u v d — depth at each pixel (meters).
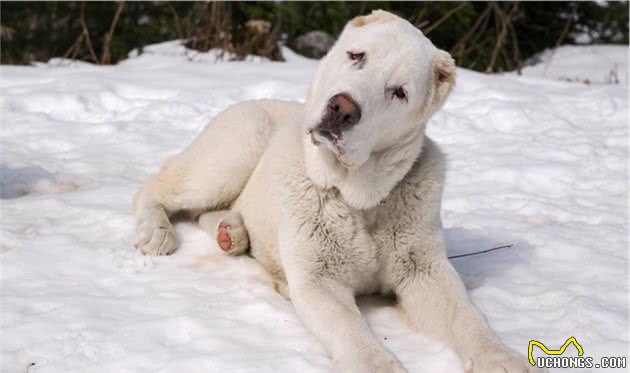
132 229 5.55
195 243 5.42
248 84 10.56
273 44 14.00
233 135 5.50
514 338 4.06
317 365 3.76
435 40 16.11
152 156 7.80
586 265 5.12
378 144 4.19
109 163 7.47
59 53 14.72
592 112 9.98
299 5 14.91
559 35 17.83
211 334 4.01
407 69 4.11
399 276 4.50
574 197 6.88
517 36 17.36
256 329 4.11
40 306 4.32
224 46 13.96
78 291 4.55
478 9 16.45
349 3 15.08
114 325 4.10
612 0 17.98
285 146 4.60
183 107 9.55
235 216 5.33
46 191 6.64
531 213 6.35
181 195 5.69
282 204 4.46
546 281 4.86
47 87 9.98
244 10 15.00
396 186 4.41
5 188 6.64
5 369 3.69
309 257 4.37
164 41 15.02
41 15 14.49
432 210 4.45
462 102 10.41
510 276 4.97
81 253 5.10
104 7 14.91
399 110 4.11
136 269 4.93
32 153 7.75
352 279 4.50
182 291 4.60
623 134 8.90
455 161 7.93
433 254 4.44
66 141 8.12
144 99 9.95
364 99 3.88
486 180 7.32
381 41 4.13
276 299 4.54
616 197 6.86
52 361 3.76
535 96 10.66
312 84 4.41
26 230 5.47
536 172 7.40
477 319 4.02
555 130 9.10
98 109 9.59
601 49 17.84
